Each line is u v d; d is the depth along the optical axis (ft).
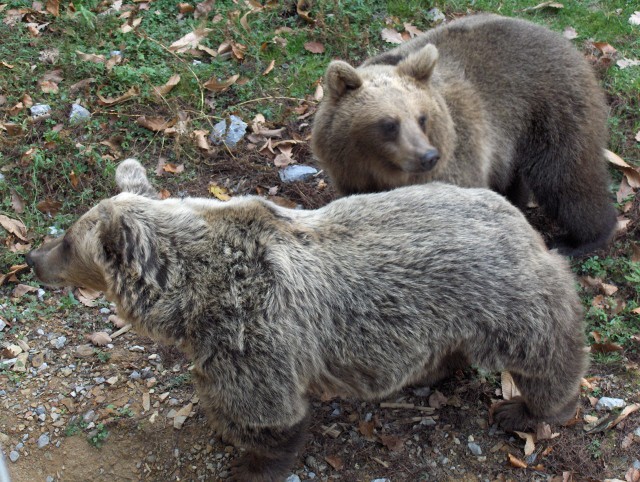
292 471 11.86
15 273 13.35
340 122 12.78
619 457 11.99
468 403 12.41
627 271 13.70
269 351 10.83
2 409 12.21
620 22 17.17
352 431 12.16
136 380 12.50
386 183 12.99
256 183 14.62
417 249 10.99
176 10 17.04
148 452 11.98
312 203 14.39
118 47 16.24
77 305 13.14
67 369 12.58
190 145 14.83
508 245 11.10
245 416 11.07
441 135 12.78
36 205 14.02
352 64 16.29
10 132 14.75
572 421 12.20
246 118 15.38
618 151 15.16
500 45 13.55
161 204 11.14
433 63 12.75
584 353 11.51
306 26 16.88
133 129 15.07
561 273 11.27
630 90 15.85
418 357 11.12
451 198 11.33
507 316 10.99
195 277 10.91
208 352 10.93
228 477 11.78
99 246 10.91
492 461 11.95
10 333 12.85
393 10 17.20
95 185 14.32
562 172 13.66
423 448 12.04
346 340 11.02
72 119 14.92
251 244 10.93
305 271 10.94
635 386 12.54
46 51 16.01
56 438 12.03
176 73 15.83
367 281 10.95
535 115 13.56
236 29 16.51
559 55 13.56
